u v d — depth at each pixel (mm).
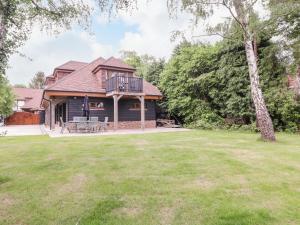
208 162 5324
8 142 9266
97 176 4301
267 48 12547
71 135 11703
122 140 9359
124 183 3893
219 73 14930
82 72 16906
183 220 2617
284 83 12445
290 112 12195
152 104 18406
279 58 12523
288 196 3266
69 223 2568
